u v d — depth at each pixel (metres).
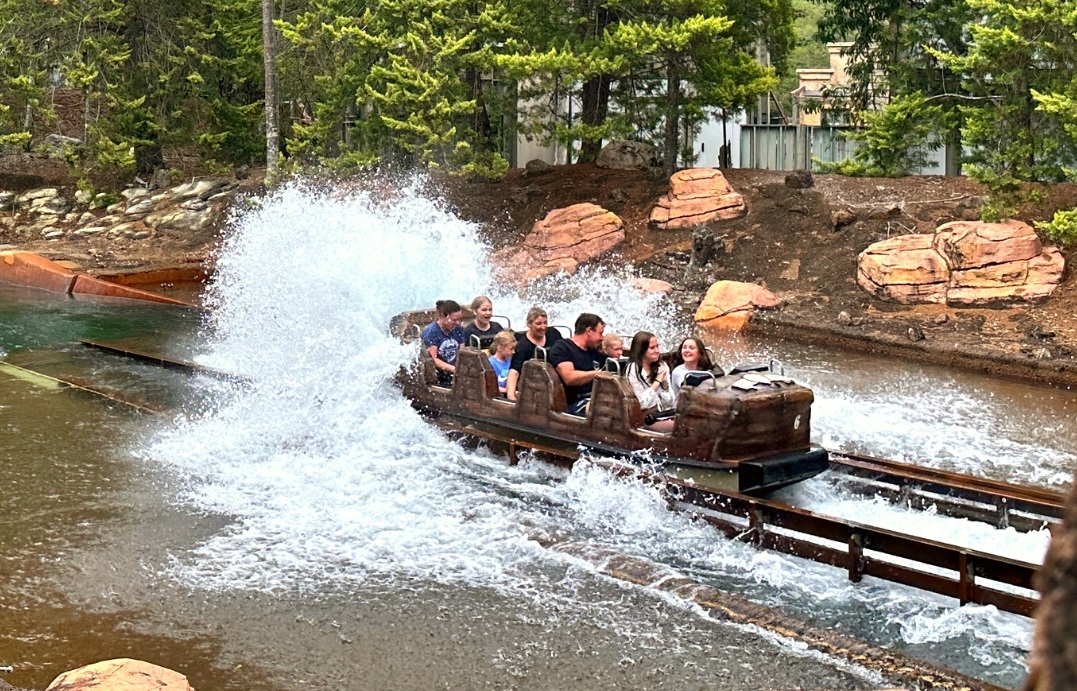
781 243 20.66
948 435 11.58
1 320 19.58
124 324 19.27
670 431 9.35
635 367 9.73
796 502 8.83
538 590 7.64
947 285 17.70
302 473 10.23
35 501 9.48
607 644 6.81
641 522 8.61
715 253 20.83
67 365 15.42
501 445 10.11
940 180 22.11
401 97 23.45
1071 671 1.02
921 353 15.85
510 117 29.09
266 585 7.73
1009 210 17.81
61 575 7.88
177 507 9.35
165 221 28.34
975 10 21.27
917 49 23.78
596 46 22.73
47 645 6.77
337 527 8.86
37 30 28.48
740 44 24.52
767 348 16.66
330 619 7.19
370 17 24.69
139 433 11.71
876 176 23.03
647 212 23.25
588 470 9.19
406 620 7.18
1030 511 8.06
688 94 25.48
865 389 13.78
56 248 26.97
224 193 29.14
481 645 6.81
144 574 7.91
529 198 24.91
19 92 28.09
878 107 26.59
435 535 8.67
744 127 30.38
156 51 28.95
